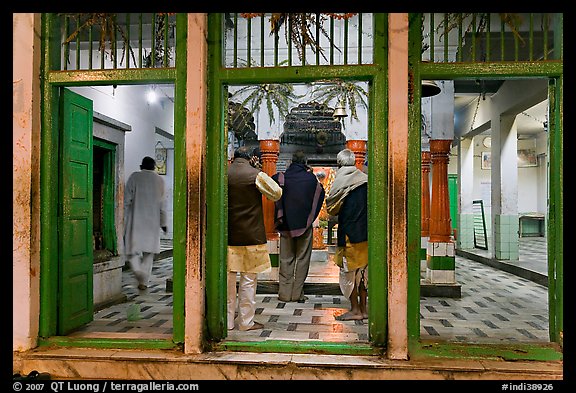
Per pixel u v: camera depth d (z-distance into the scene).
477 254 9.88
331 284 5.48
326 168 9.67
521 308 4.95
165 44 3.37
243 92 5.95
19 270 3.22
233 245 3.77
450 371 2.83
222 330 3.25
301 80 3.21
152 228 5.38
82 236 3.95
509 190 8.75
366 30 5.69
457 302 5.29
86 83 3.37
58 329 3.47
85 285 4.02
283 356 3.01
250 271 3.79
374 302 3.07
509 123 8.86
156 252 5.45
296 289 5.09
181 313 3.16
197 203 3.11
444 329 4.02
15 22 3.29
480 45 6.23
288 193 5.04
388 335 2.97
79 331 3.74
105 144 5.17
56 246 3.46
